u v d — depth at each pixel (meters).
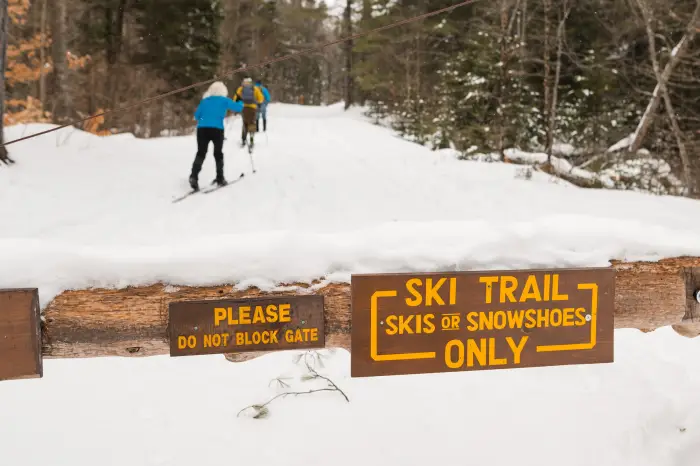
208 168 9.95
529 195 8.79
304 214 6.89
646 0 13.23
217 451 3.26
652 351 4.55
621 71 16.92
